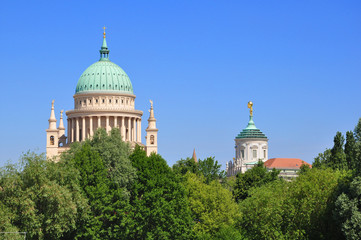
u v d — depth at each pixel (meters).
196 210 188.88
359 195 154.62
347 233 152.12
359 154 161.62
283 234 164.38
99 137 195.62
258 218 164.38
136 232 173.38
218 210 188.00
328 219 165.62
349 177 168.00
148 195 174.25
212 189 194.50
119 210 170.75
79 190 163.38
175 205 177.62
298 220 164.75
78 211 162.12
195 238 180.12
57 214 152.75
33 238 152.62
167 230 174.00
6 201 151.88
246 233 167.62
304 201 165.25
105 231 169.00
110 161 182.38
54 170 160.25
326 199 167.88
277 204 163.62
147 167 185.62
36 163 157.12
